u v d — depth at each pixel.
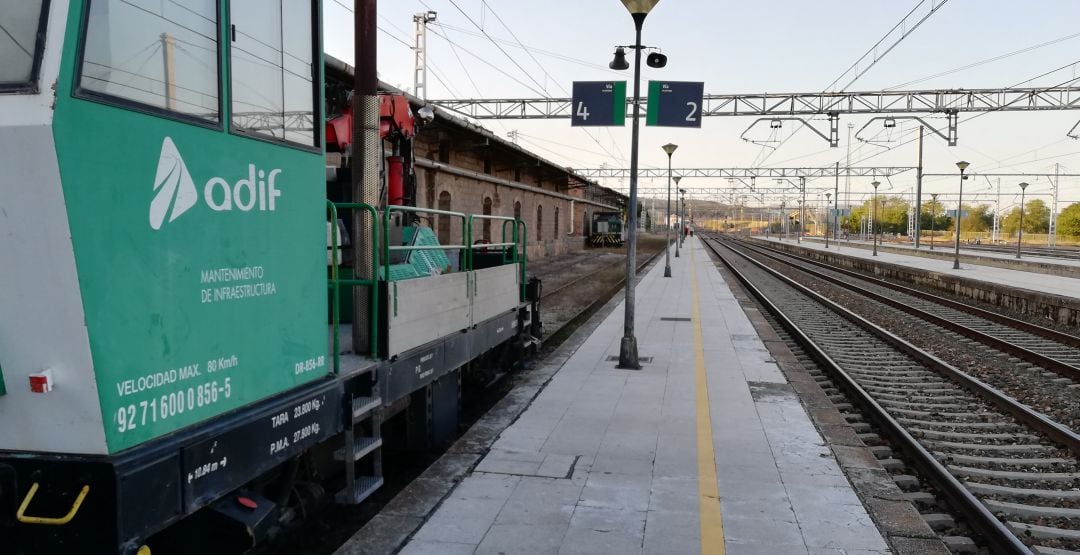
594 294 21.69
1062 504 5.50
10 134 2.54
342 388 4.42
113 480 2.72
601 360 10.50
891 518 4.80
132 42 2.87
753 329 13.96
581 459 5.98
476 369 8.17
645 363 10.27
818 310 18.80
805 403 7.94
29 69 2.58
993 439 7.12
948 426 7.57
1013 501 5.53
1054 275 27.16
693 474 5.63
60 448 2.78
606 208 74.12
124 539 2.77
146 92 2.94
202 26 3.26
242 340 3.54
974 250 52.12
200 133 3.22
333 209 4.52
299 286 4.05
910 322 16.42
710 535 4.52
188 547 3.52
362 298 4.99
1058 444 6.92
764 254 57.47
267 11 3.77
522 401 7.95
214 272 3.32
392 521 4.68
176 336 3.09
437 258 7.14
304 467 4.59
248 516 3.54
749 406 7.80
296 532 4.69
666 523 4.70
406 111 7.21
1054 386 9.55
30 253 2.63
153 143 2.94
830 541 4.45
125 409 2.83
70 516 2.72
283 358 3.91
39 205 2.58
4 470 2.79
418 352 5.52
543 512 4.87
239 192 3.50
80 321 2.65
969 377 9.32
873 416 7.82
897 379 9.89
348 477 4.61
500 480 5.47
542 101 29.22
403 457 6.52
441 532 4.54
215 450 3.24
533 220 37.59
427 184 22.92
